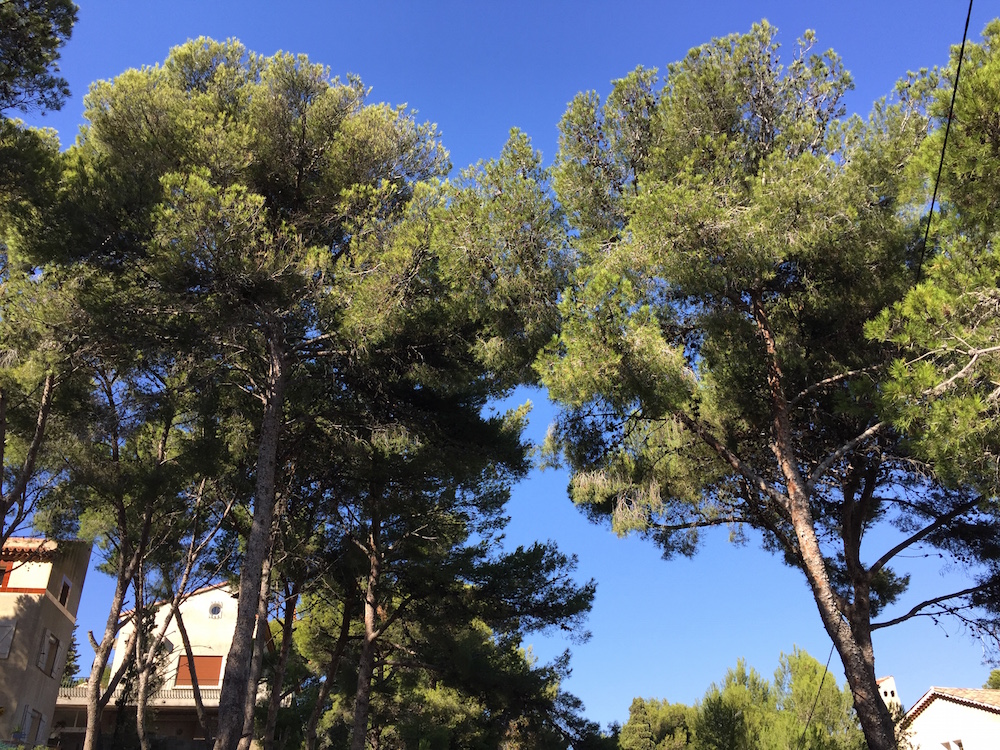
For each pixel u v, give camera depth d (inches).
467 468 528.1
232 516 593.6
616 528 391.5
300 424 510.9
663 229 348.5
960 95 281.1
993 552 432.1
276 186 494.3
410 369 471.8
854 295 378.9
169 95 493.0
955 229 299.1
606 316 338.3
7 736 685.3
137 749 760.3
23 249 427.2
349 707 839.7
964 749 925.8
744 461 438.9
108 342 433.7
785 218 346.3
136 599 583.5
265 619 539.2
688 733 1325.0
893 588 490.3
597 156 420.5
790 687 595.5
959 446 269.4
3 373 454.3
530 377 410.6
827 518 472.7
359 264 444.8
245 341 455.8
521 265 389.7
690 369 350.3
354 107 520.7
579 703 631.2
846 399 340.5
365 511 590.9
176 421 557.0
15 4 386.0
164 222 398.6
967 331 272.4
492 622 621.3
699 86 401.1
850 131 378.0
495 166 397.4
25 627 738.8
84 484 511.2
